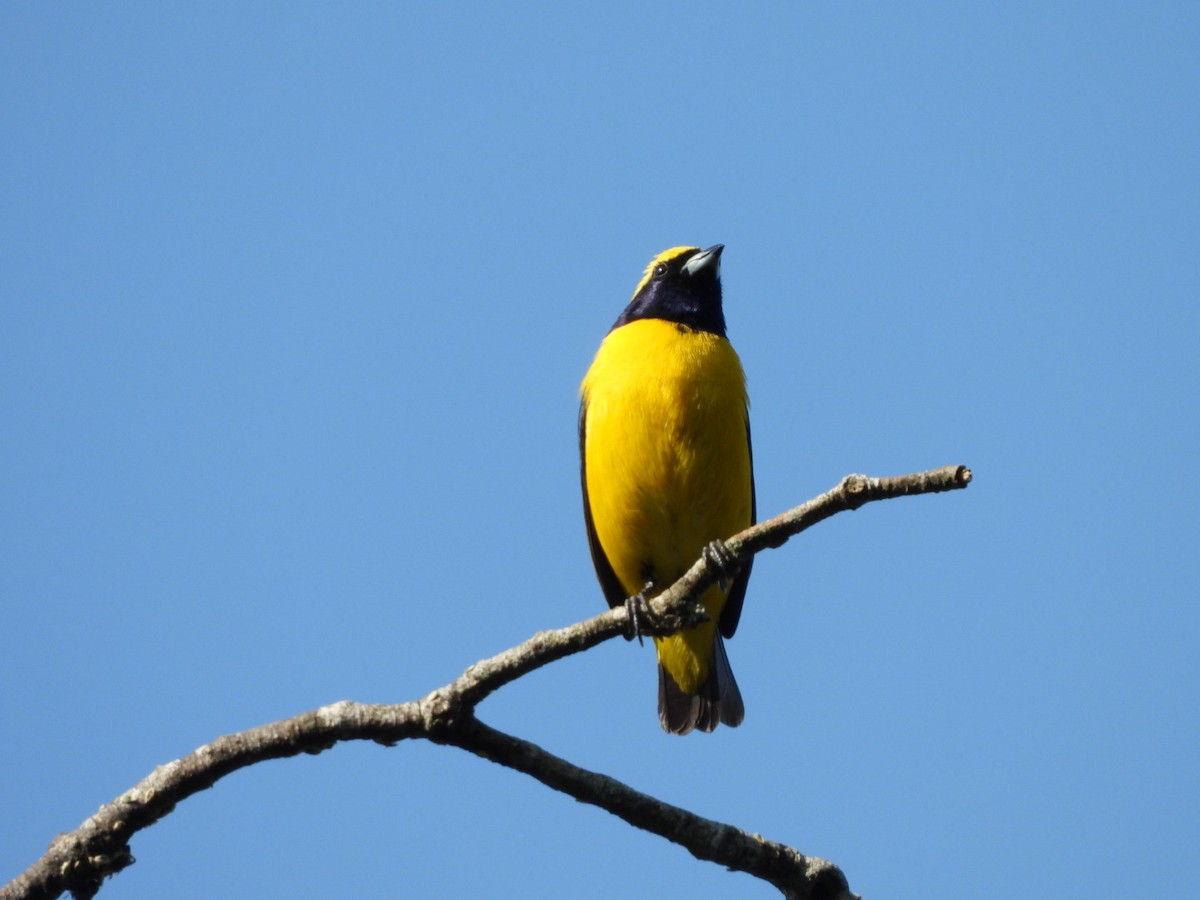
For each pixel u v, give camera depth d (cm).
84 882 790
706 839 861
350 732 820
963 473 810
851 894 874
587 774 854
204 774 802
